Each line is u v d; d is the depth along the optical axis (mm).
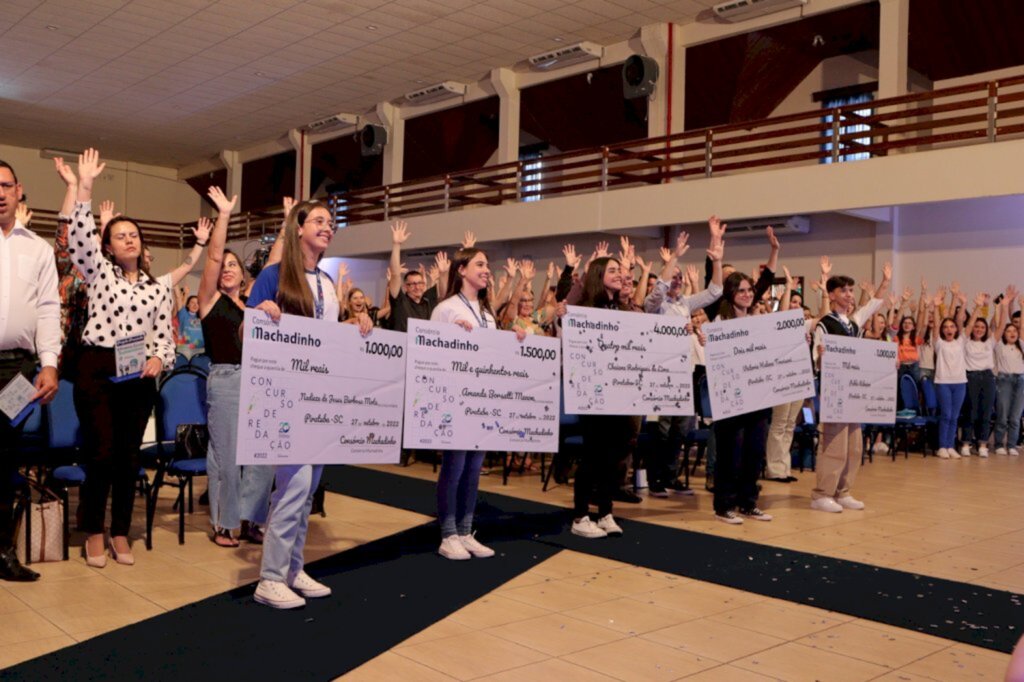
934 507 6719
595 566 4645
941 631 3623
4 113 20406
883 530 5734
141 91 18688
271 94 18906
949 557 4988
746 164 12852
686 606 3957
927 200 11078
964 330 10938
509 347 4777
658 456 6961
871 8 13203
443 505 4727
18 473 4586
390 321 6840
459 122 19641
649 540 5258
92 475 4336
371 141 19422
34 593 3893
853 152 11820
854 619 3811
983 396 10742
